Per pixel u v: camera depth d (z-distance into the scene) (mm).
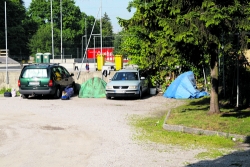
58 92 22125
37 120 14438
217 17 10281
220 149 9648
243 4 11320
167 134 11500
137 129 12477
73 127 12953
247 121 12164
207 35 11102
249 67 16875
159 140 10758
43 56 43094
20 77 21531
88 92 22672
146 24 13117
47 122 13977
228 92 17531
